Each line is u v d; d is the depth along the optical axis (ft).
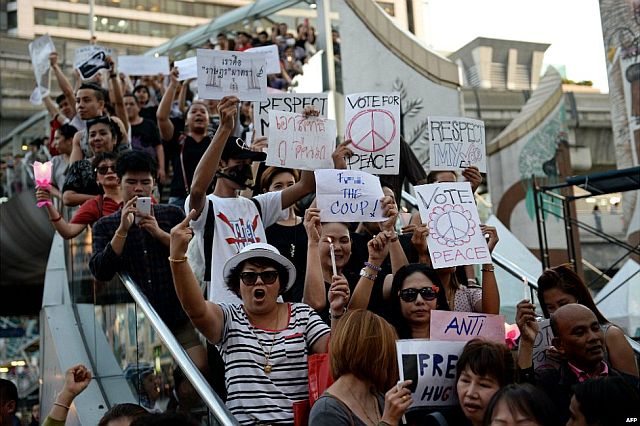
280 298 19.65
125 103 33.88
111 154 23.72
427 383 14.58
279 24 49.88
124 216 18.95
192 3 149.69
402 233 22.12
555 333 16.14
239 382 15.19
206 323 15.37
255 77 20.34
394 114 21.57
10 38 87.15
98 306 23.40
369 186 19.11
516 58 87.15
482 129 22.58
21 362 66.18
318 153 20.47
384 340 13.73
